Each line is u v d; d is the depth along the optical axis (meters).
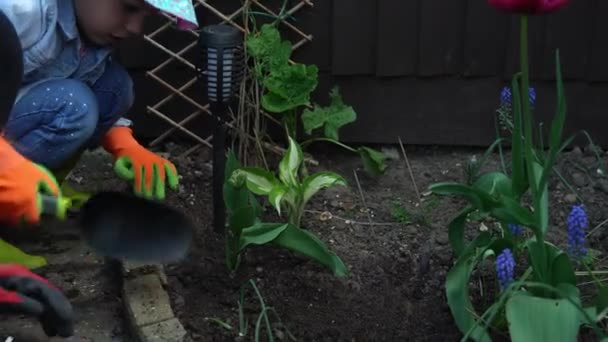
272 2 2.07
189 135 2.13
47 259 1.78
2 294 1.42
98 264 1.78
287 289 1.70
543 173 1.48
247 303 1.66
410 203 1.98
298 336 1.60
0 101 1.43
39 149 1.69
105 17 1.62
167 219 1.64
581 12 2.05
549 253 1.51
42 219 1.85
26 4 1.55
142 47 2.08
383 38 2.08
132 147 1.79
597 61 2.08
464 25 2.07
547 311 1.42
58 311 1.46
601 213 1.92
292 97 1.99
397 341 1.59
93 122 1.71
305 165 2.10
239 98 2.02
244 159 2.05
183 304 1.65
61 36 1.64
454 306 1.54
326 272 1.74
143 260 1.60
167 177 1.78
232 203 1.69
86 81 1.75
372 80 2.12
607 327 1.55
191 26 1.68
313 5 2.07
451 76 2.11
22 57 1.44
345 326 1.62
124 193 1.67
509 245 1.58
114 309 1.67
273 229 1.64
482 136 2.15
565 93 2.12
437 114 2.14
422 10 2.06
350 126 2.16
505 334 1.58
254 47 1.97
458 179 2.06
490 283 1.69
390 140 2.17
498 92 2.12
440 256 1.78
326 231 1.88
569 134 2.14
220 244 1.81
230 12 2.07
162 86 2.11
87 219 1.64
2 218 1.44
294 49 2.09
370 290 1.71
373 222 1.91
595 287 1.68
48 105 1.66
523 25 1.42
